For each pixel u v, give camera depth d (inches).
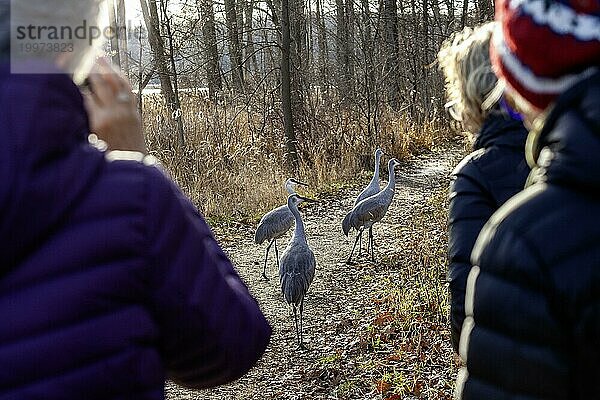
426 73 1027.9
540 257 56.3
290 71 783.1
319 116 770.8
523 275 56.9
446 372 261.0
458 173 107.5
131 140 75.3
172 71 722.2
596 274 54.4
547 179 58.4
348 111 799.7
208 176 587.5
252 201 571.2
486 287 59.4
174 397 278.7
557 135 57.6
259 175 615.8
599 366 54.8
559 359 55.9
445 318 311.7
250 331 67.6
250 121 745.0
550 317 55.7
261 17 924.6
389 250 459.5
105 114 73.8
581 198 56.4
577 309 54.7
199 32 892.6
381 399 249.6
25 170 54.1
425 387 249.1
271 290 407.2
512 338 57.5
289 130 698.2
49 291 56.3
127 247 59.1
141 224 60.3
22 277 56.1
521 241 57.4
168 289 61.5
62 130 56.8
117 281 58.4
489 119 107.6
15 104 54.3
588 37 58.3
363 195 515.8
